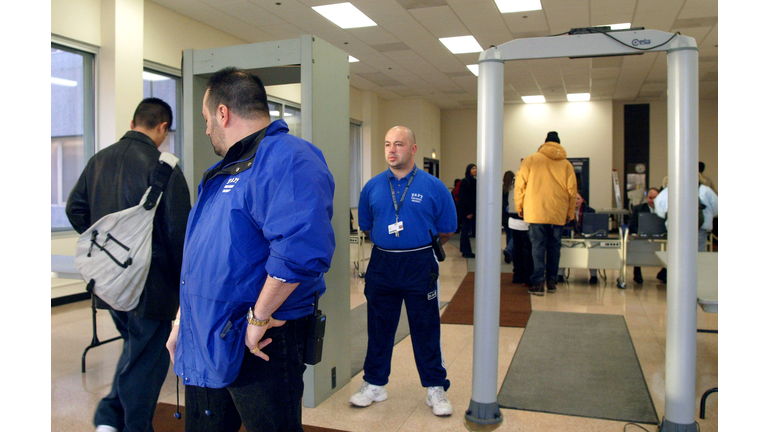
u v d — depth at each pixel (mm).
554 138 5980
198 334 1414
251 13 7723
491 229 2502
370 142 14109
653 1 7211
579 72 11406
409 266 2662
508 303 5641
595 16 7879
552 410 2773
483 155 2498
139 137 2268
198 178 3062
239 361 1394
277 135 1467
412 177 2697
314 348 1529
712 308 2357
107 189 2203
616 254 6617
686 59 2254
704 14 7742
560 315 5055
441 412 2670
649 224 6715
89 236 2111
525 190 6066
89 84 6543
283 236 1307
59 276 3426
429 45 9547
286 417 1465
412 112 15188
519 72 11406
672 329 2342
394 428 2551
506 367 3510
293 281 1307
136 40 6738
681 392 2324
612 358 3693
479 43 9430
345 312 3123
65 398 2928
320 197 1359
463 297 5965
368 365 2848
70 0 6125
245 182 1393
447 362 3600
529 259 6727
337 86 2967
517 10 7629
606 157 15117
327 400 2900
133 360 2184
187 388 1529
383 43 9391
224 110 1521
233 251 1373
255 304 1363
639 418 2670
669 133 2322
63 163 6262
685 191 2275
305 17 7914
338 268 3020
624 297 5980
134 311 2160
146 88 7410
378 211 2691
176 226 2186
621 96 14500
